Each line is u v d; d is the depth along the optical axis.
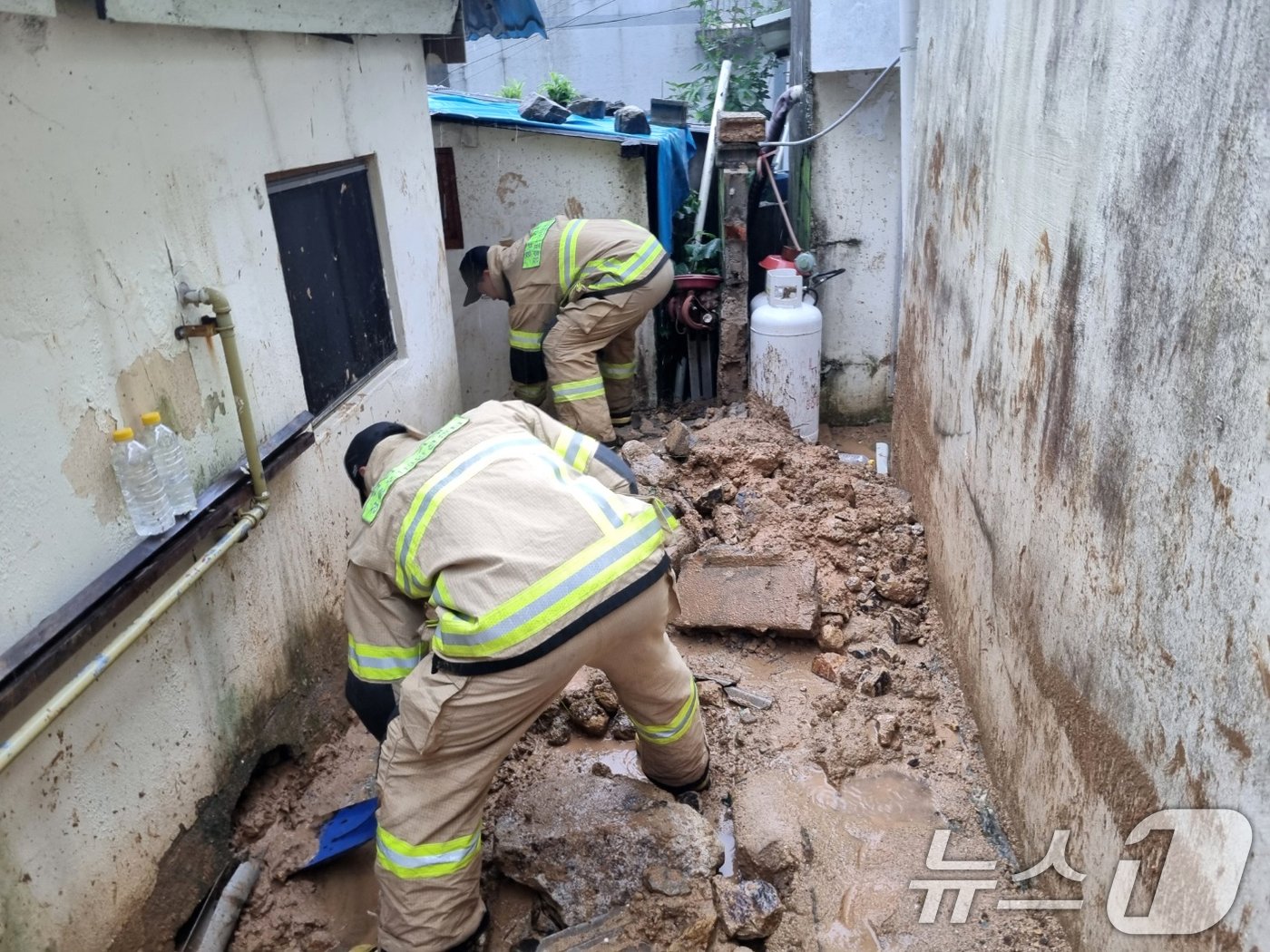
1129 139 1.77
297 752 2.88
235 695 2.59
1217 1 1.42
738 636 3.57
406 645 2.33
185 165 2.38
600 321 4.71
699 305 5.48
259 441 2.76
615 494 2.31
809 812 2.71
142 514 2.13
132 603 2.14
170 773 2.30
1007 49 2.69
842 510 4.21
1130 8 1.76
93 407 2.02
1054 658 2.19
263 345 2.78
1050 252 2.24
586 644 2.08
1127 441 1.77
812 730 3.04
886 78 4.98
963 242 3.25
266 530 2.78
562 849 2.45
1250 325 1.32
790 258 5.36
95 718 2.02
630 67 10.59
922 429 4.05
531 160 5.32
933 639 3.57
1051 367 2.23
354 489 3.43
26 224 1.83
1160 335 1.62
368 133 3.63
